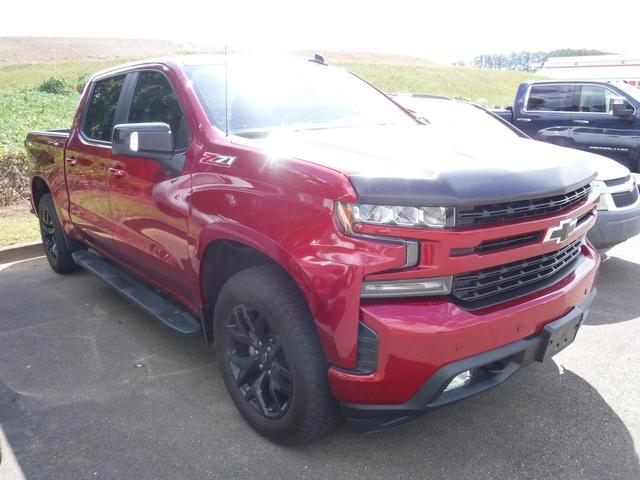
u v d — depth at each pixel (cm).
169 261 344
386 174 236
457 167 245
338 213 235
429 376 234
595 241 500
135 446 291
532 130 1055
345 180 235
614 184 508
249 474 269
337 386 247
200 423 310
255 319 284
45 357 392
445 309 234
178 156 323
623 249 622
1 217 756
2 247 630
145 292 404
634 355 377
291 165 255
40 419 317
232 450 287
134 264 407
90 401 335
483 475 264
